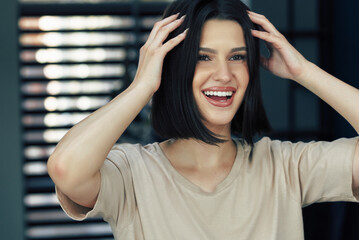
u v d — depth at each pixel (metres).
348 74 5.26
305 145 2.27
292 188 2.21
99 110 2.03
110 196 2.06
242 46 2.12
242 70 2.13
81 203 2.04
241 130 2.33
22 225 6.11
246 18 2.13
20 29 6.59
